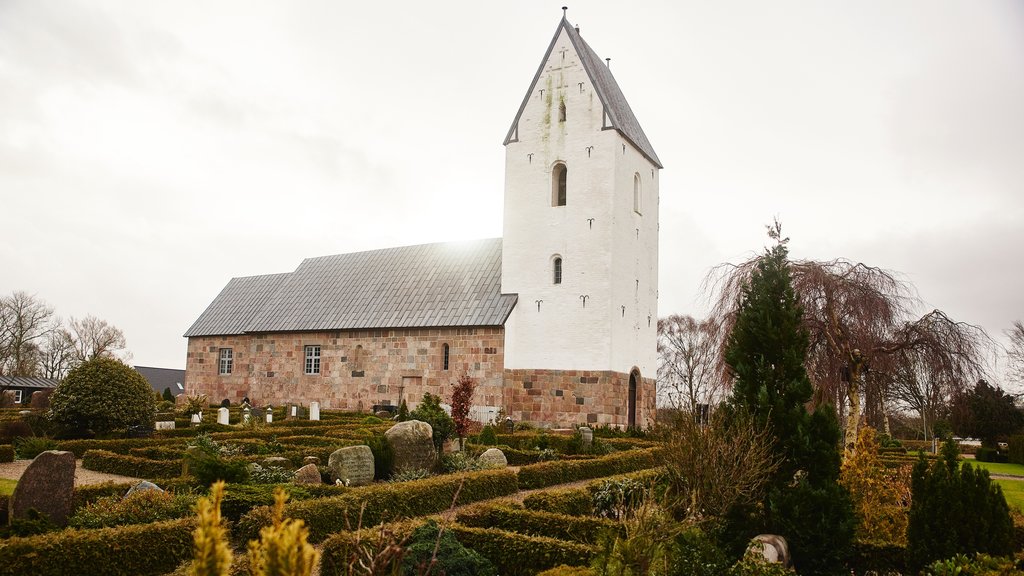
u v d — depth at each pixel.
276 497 4.53
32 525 9.56
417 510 12.49
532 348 33.25
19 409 35.09
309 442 20.75
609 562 7.53
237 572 7.90
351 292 40.84
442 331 34.81
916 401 26.56
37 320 66.44
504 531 9.29
